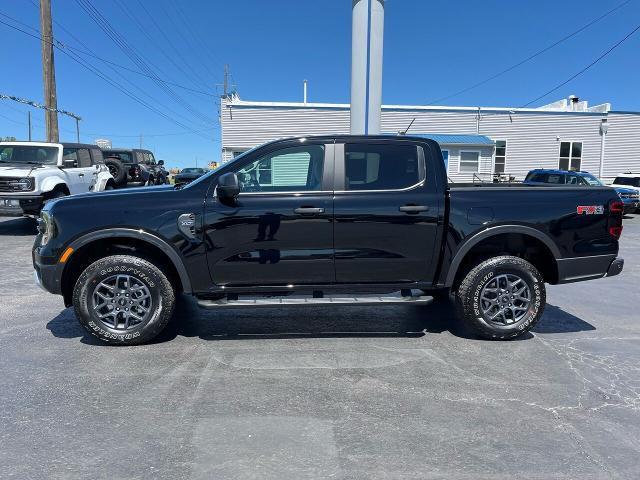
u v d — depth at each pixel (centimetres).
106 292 472
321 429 329
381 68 1046
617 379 412
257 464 290
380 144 488
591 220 498
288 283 482
